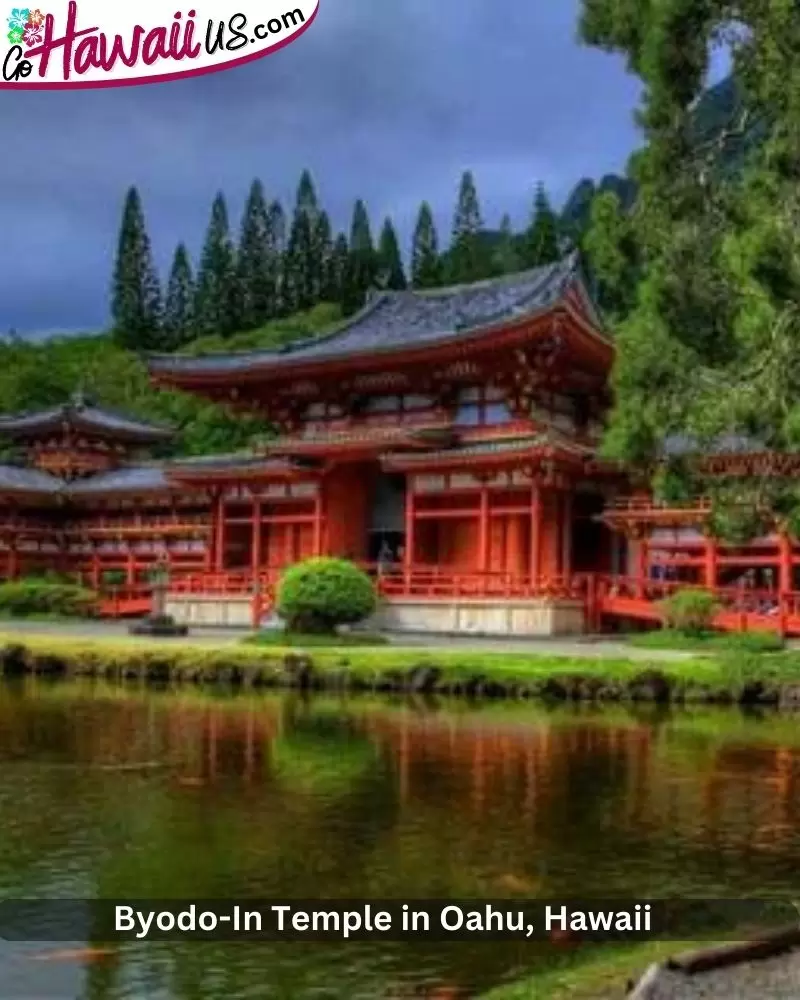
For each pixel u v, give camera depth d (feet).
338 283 466.70
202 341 433.48
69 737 82.07
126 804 59.98
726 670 102.94
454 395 179.73
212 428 342.44
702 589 145.48
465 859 49.57
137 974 36.27
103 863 48.49
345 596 143.54
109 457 259.60
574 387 178.81
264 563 196.54
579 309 159.74
